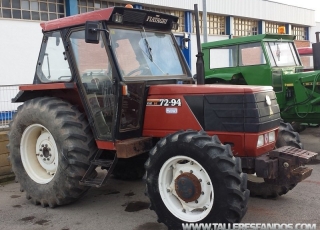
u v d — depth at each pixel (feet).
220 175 10.96
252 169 12.71
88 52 13.98
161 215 12.23
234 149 12.62
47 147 15.34
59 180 14.34
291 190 16.44
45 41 15.39
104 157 14.78
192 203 11.89
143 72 14.08
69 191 14.30
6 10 36.91
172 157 11.89
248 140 12.25
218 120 12.67
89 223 13.47
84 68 14.15
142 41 14.47
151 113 13.87
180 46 16.28
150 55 14.55
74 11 41.60
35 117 14.92
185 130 12.60
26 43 38.24
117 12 13.33
